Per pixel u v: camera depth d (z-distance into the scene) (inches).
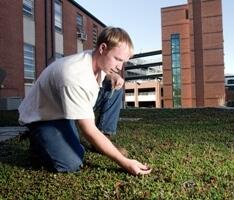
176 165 114.5
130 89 2330.2
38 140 109.2
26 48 606.9
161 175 102.8
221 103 1321.4
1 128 271.0
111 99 146.7
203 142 161.8
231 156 129.2
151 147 149.3
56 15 737.0
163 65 1492.4
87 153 133.8
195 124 253.3
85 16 893.8
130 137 178.7
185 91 1455.5
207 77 1395.2
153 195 86.3
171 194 87.0
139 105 2300.7
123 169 107.8
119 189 92.6
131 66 1980.8
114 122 150.6
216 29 1380.4
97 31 987.9
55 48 718.5
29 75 615.2
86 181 100.0
